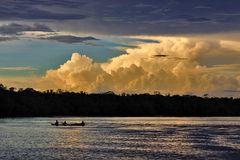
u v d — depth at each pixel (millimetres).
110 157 100312
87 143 130375
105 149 115188
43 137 150125
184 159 96625
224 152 106938
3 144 124812
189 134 163125
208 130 187250
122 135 160625
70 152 108250
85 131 181500
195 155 102500
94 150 112812
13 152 106375
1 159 95250
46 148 116062
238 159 96188
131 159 97438
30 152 106875
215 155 102000
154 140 139500
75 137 151500
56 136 154875
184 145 123125
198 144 125125
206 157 99062
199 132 173625
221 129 194625
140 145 124688
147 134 164500
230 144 124188
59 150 112062
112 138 147875
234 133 167000
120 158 98875
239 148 114500
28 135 158250
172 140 139000
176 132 175000
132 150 112812
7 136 152875
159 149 114625
